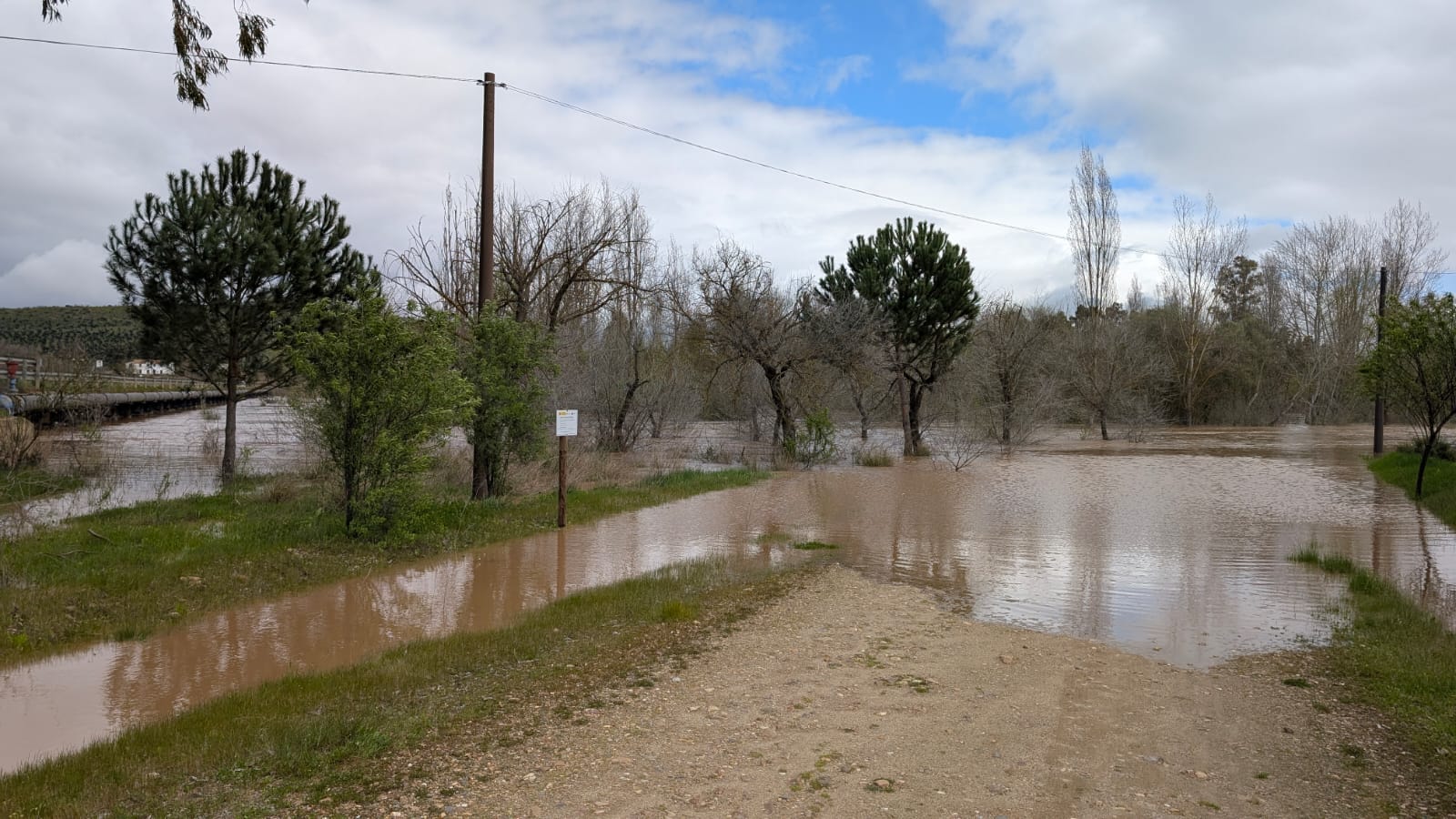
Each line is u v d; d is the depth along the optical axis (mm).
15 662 6863
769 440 30375
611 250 25719
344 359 11203
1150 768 4555
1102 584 9523
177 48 7004
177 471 20234
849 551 11680
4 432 17219
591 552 11523
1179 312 54250
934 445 32469
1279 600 8734
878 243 29438
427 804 4090
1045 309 45750
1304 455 29625
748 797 4180
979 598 8867
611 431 25641
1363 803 4117
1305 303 57781
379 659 6648
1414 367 17609
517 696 5703
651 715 5340
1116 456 29406
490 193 14820
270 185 17672
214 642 7496
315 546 10953
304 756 4684
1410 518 14789
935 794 4215
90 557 9797
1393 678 5988
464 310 17672
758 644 7020
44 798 4219
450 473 17531
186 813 4047
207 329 16844
